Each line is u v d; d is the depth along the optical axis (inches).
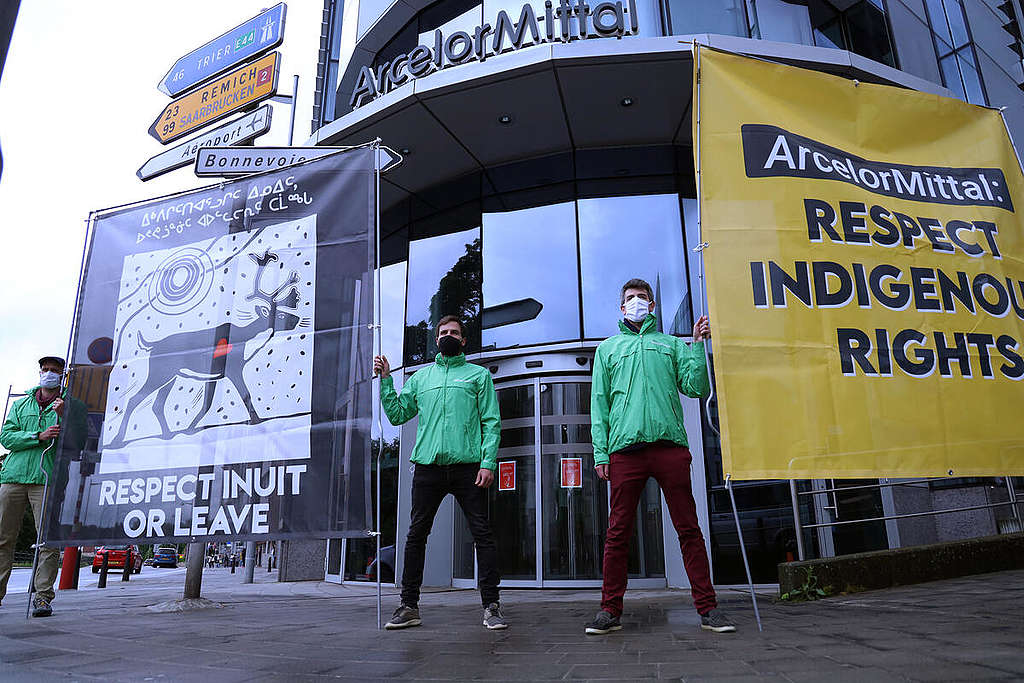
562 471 277.4
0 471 196.4
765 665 86.6
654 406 128.9
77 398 179.3
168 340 177.0
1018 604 134.0
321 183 175.8
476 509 148.3
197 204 187.2
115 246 191.2
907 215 151.7
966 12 408.5
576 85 276.7
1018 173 165.3
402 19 353.4
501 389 300.8
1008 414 142.8
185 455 165.8
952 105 165.8
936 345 142.6
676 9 303.0
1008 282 153.7
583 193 315.6
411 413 160.4
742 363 132.2
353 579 336.5
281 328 167.0
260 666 100.5
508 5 321.1
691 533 125.9
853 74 282.0
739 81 151.5
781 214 143.3
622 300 141.9
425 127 303.9
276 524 153.6
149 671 98.3
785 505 265.9
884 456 132.4
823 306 138.9
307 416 158.2
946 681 70.8
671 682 79.1
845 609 145.4
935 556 192.5
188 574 213.8
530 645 114.0
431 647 115.6
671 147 318.7
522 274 311.7
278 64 333.7
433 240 344.2
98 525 168.1
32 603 184.9
